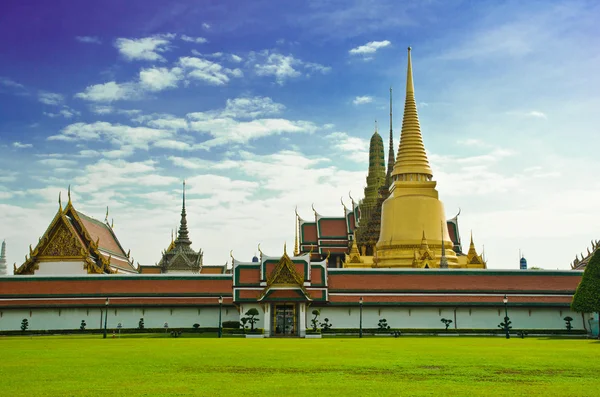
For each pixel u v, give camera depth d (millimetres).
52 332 98125
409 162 143375
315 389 30031
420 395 28328
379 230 158250
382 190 161750
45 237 115375
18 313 100375
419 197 138500
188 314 102000
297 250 165000
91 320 100875
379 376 34812
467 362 42656
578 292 84688
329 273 103750
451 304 100250
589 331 94062
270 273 97625
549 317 101250
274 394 28578
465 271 105250
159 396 28078
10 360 44062
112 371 37062
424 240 133625
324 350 54906
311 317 99688
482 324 101062
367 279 103312
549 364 41188
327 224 167125
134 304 100875
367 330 97812
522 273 105375
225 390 29719
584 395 28453
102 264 117875
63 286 102688
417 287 102375
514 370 37719
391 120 189000
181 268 155375
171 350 54562
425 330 97625
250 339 80375
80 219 118562
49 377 34281
